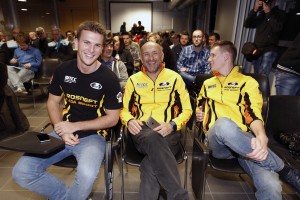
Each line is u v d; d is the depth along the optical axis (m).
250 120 1.45
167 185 1.27
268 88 1.86
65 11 9.99
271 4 2.93
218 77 1.68
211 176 2.01
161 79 1.77
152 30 11.85
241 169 1.40
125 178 1.97
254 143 1.27
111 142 1.36
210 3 6.40
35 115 3.42
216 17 5.60
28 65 3.76
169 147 1.46
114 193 1.79
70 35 6.00
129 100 1.78
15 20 7.01
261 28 2.97
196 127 1.81
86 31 1.31
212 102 1.69
